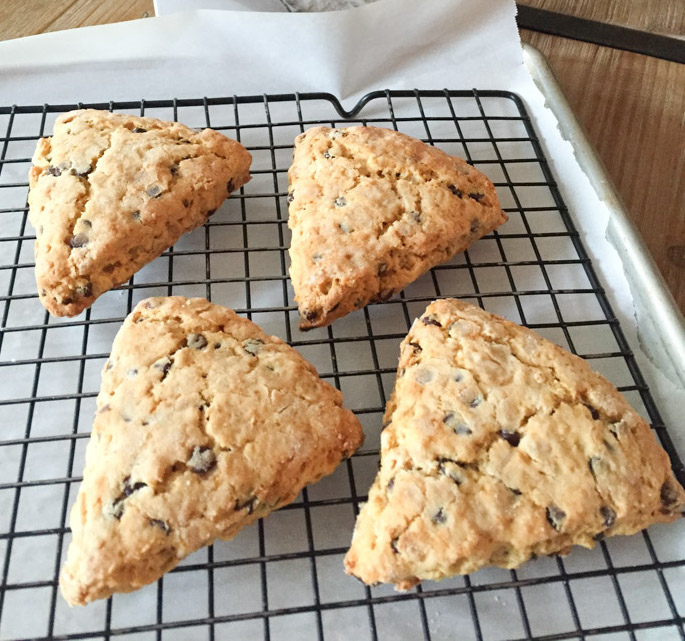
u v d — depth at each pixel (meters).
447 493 0.19
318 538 0.21
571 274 0.27
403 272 0.25
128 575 0.18
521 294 0.25
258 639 0.19
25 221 0.27
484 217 0.26
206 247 0.26
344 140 0.27
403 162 0.26
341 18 0.31
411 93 0.32
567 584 0.19
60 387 0.23
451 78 0.33
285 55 0.32
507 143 0.31
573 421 0.20
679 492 0.20
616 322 0.25
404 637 0.19
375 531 0.19
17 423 0.22
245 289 0.26
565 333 0.24
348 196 0.25
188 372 0.21
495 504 0.18
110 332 0.24
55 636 0.18
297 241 0.25
